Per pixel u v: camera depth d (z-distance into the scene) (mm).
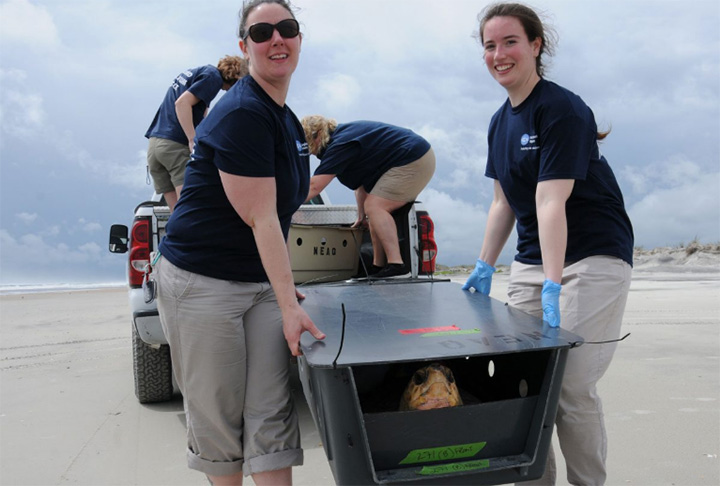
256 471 2320
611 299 2492
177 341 2371
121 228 5211
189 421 2477
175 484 3225
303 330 2137
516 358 2350
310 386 2320
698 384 4613
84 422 4234
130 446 3766
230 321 2334
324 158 4477
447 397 2064
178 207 2420
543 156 2443
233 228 2330
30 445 3801
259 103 2229
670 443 3471
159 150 4668
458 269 21328
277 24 2238
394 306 2582
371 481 1906
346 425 1869
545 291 2355
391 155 4469
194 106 4508
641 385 4621
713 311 8547
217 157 2201
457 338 2020
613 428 3732
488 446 2006
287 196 2410
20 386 5258
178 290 2336
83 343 7434
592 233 2537
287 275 2201
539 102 2477
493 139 2879
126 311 11094
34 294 17016
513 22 2484
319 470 3346
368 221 4691
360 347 1938
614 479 3045
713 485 2955
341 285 3357
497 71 2549
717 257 20734
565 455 2539
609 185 2582
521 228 2797
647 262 21938
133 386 5188
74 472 3389
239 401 2396
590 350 2484
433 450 1964
